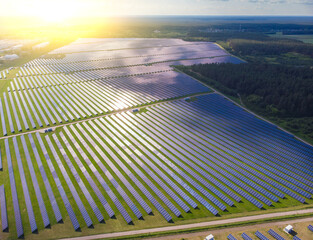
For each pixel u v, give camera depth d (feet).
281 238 148.46
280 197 187.73
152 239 152.66
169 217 167.53
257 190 195.62
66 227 162.09
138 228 160.86
